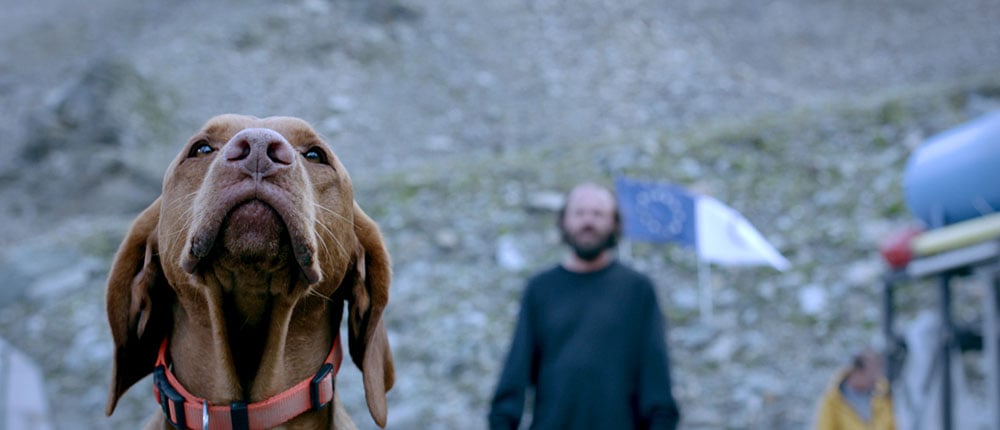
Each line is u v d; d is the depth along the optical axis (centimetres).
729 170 1445
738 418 954
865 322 1088
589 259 430
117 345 232
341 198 230
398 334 1124
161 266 228
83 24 2616
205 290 210
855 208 1308
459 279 1225
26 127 1941
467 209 1396
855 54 2633
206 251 201
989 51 2594
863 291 1138
